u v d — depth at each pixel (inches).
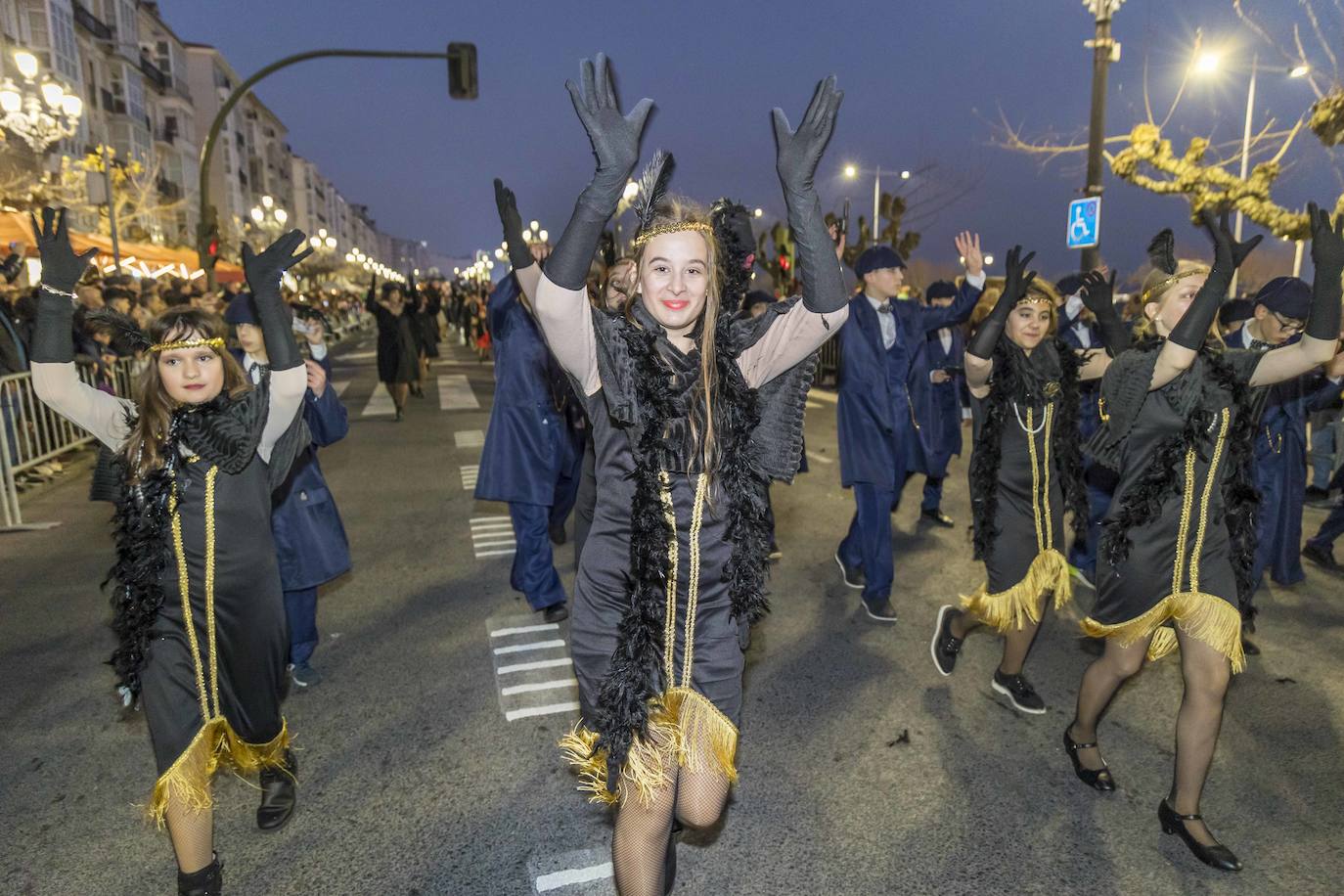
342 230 4626.0
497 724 142.8
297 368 96.1
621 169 70.3
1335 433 266.2
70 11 1214.9
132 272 674.8
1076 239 439.8
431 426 470.9
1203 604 107.7
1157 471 108.7
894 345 193.6
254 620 99.7
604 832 114.7
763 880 105.3
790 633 180.9
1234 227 577.0
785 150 75.1
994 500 138.3
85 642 177.8
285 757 116.9
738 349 83.3
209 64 2124.8
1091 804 120.1
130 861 109.7
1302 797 121.0
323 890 104.0
